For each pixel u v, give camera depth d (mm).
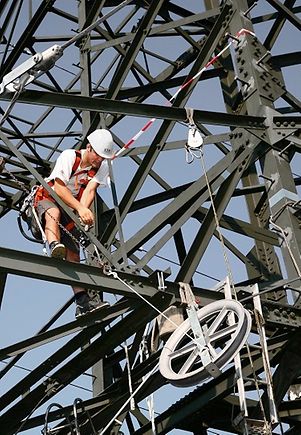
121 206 16016
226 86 20203
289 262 15914
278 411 16172
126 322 15250
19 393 15922
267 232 18469
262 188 18719
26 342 14930
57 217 15508
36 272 14148
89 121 19219
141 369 16016
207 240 15633
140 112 15820
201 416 17109
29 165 15258
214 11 18297
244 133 16781
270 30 18859
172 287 15031
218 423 17109
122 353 18531
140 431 16750
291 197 16328
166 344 14375
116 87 17578
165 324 14969
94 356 15789
